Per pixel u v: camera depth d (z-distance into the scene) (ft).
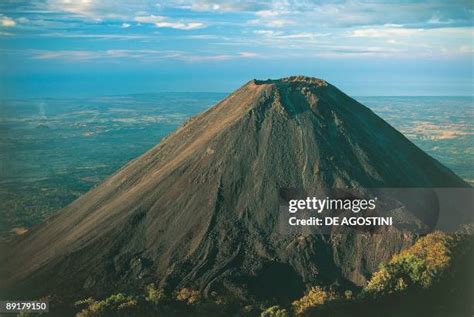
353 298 126.21
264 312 120.78
